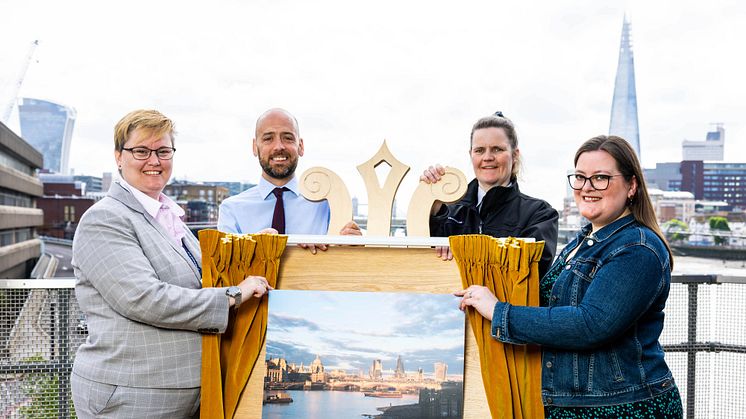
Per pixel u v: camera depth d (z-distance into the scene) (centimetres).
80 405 167
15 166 4253
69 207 5328
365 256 179
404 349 173
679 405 161
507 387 166
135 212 175
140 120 176
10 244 3866
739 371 264
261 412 173
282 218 249
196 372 171
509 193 230
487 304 164
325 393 173
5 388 232
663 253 157
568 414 163
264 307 177
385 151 190
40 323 236
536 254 169
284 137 245
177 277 173
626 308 150
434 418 170
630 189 165
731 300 266
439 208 213
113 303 162
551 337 155
